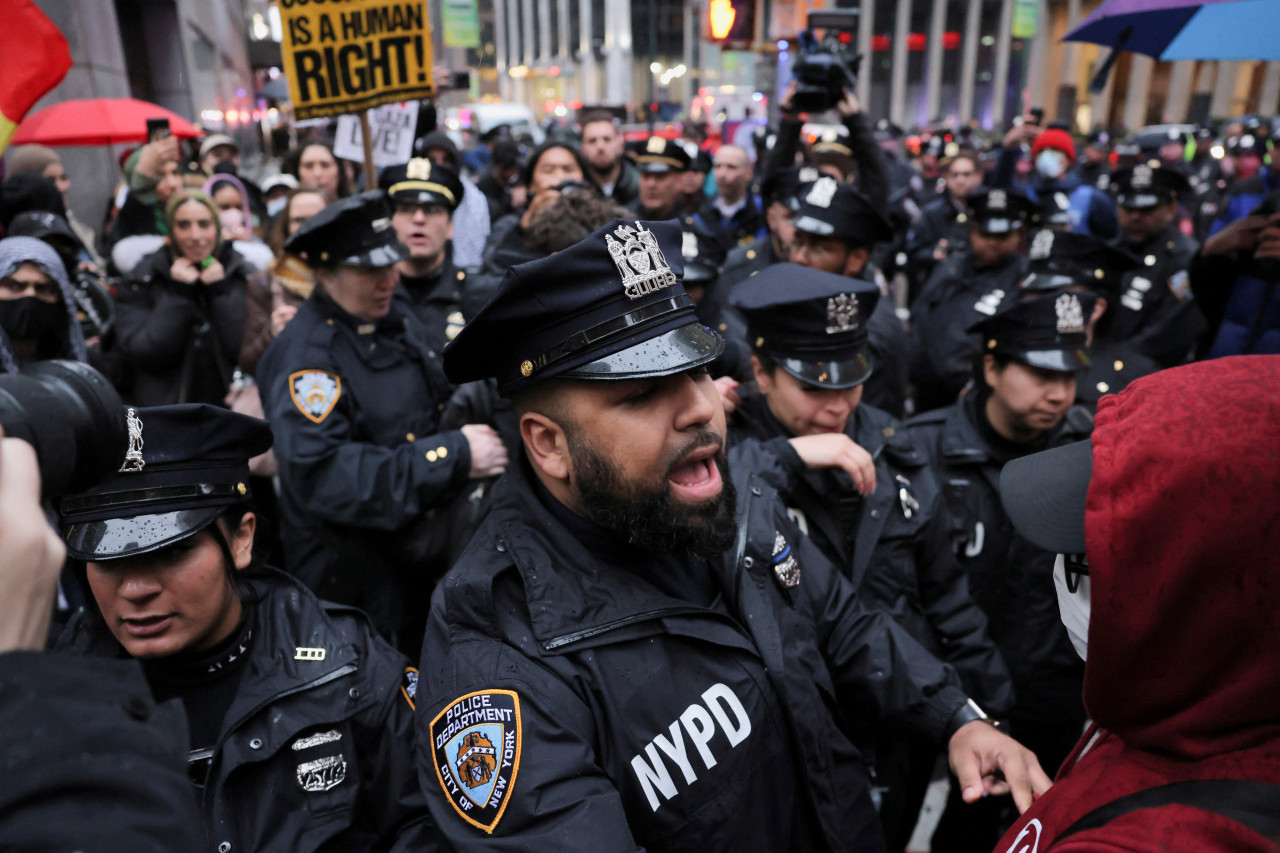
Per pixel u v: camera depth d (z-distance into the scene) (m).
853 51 5.01
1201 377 0.74
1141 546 0.72
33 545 0.61
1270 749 0.71
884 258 7.91
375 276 2.63
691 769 1.18
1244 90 41.09
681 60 61.81
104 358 3.76
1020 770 1.39
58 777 0.57
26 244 2.67
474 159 14.53
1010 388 2.38
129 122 7.36
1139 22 2.49
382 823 1.61
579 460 1.14
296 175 6.91
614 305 1.10
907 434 2.30
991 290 4.41
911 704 1.57
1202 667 0.72
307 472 2.48
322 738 1.56
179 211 3.66
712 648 1.26
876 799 2.19
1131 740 0.79
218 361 3.79
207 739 1.61
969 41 53.12
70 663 0.63
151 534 1.45
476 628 1.19
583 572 1.23
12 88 1.56
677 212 6.12
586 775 1.10
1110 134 21.86
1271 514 0.67
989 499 2.52
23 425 0.67
